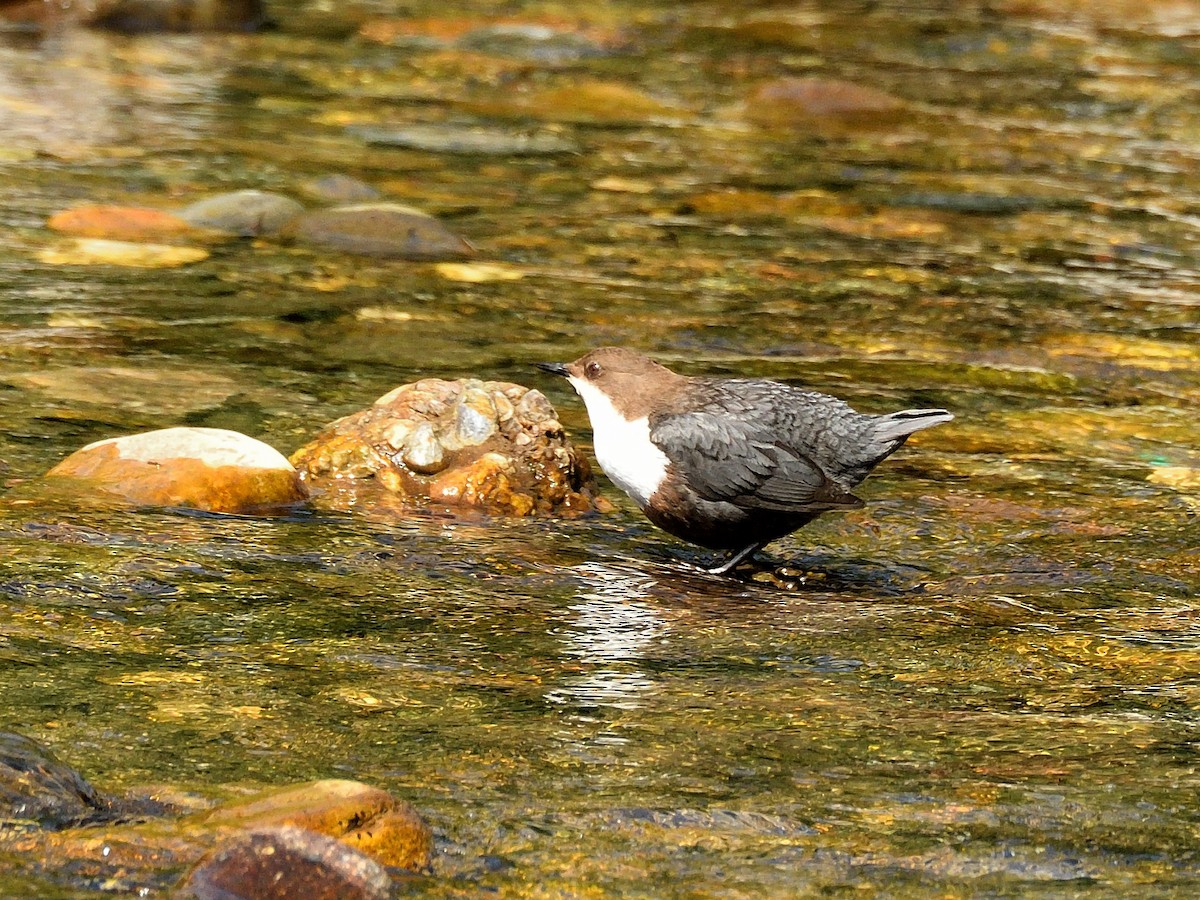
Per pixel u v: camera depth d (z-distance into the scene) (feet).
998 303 61.87
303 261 62.13
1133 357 56.29
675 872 22.79
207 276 59.41
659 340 55.47
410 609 33.17
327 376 49.49
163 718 26.84
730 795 25.17
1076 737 27.86
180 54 98.53
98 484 38.68
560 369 40.78
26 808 22.63
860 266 65.87
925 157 84.23
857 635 33.14
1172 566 38.06
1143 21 122.01
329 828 22.22
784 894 22.30
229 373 49.16
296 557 35.65
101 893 20.71
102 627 30.78
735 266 65.00
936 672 31.07
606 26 113.91
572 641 32.04
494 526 39.40
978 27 117.91
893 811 24.81
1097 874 23.08
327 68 97.96
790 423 38.75
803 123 90.48
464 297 59.11
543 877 22.44
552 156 81.35
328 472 40.88
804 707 28.94
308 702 27.94
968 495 43.09
